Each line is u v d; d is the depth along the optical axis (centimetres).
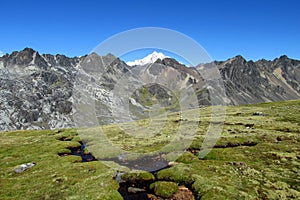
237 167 3678
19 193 3123
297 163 3731
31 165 4266
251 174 3403
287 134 5344
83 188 3189
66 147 5547
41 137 7225
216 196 2817
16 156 5019
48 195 3023
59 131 8262
